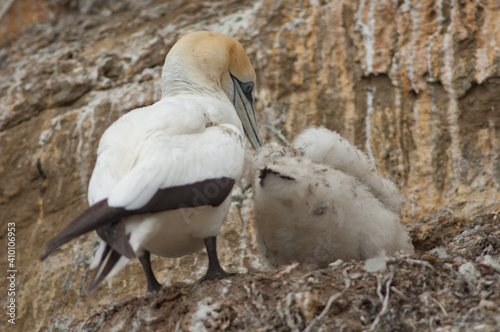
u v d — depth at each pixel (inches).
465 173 500.4
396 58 552.7
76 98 602.5
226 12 639.8
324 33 588.1
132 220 293.3
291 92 575.2
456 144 514.0
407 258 321.7
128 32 660.1
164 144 301.1
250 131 419.2
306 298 296.5
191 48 387.2
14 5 742.5
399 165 520.7
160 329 311.3
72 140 575.5
